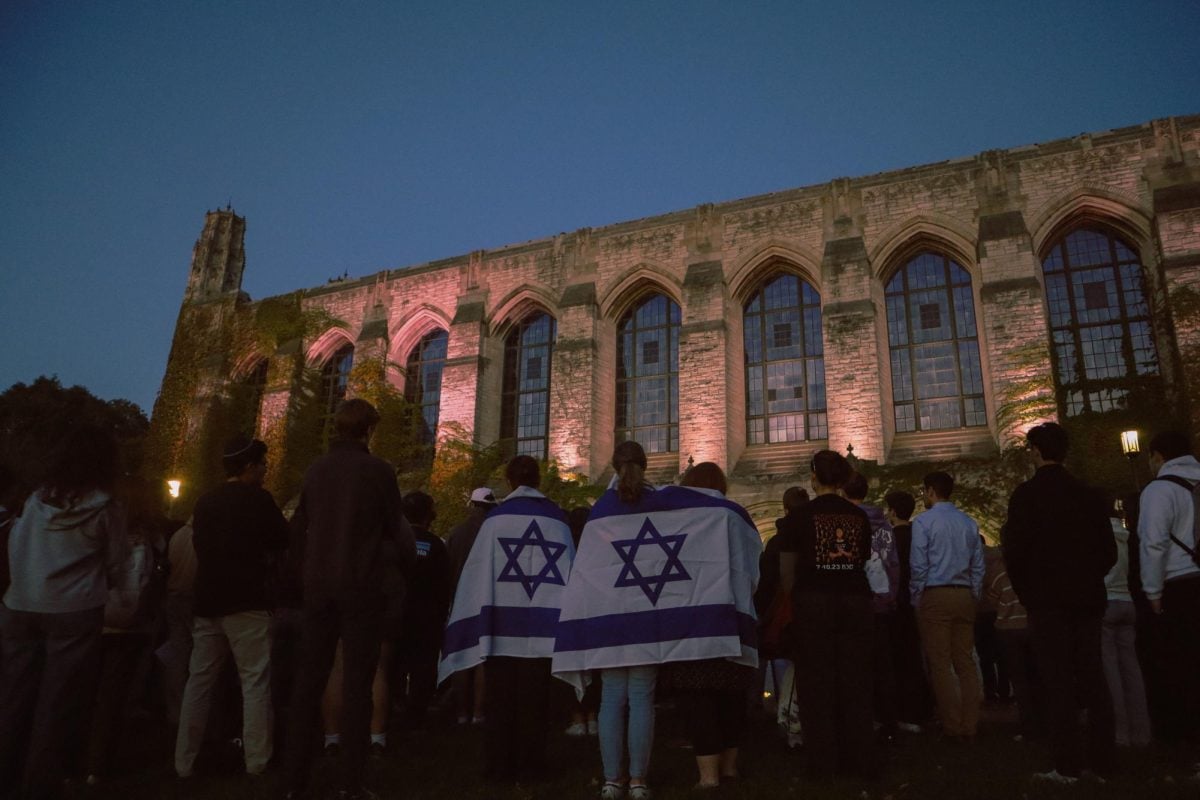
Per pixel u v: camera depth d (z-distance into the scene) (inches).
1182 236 940.0
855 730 257.3
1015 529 266.1
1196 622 292.2
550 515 288.7
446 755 318.7
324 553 241.0
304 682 234.7
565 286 1291.8
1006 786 242.1
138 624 289.1
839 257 1098.7
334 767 282.8
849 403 1034.1
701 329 1147.9
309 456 1403.8
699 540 249.0
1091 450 926.4
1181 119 1010.1
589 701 365.4
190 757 279.4
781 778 262.1
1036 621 258.7
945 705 343.3
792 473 1037.2
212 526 282.4
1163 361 955.3
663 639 239.0
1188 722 315.9
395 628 324.8
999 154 1081.4
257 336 1491.1
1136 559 343.6
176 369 1549.0
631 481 255.9
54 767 220.2
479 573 275.1
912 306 1110.4
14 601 226.8
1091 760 254.5
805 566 265.4
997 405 967.0
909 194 1112.8
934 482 374.3
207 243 1667.1
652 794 237.5
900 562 398.3
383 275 1460.4
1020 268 1002.7
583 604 247.9
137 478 295.1
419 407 1341.0
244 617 283.6
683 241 1230.9
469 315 1331.2
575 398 1190.9
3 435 1734.7
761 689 443.8
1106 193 1011.9
